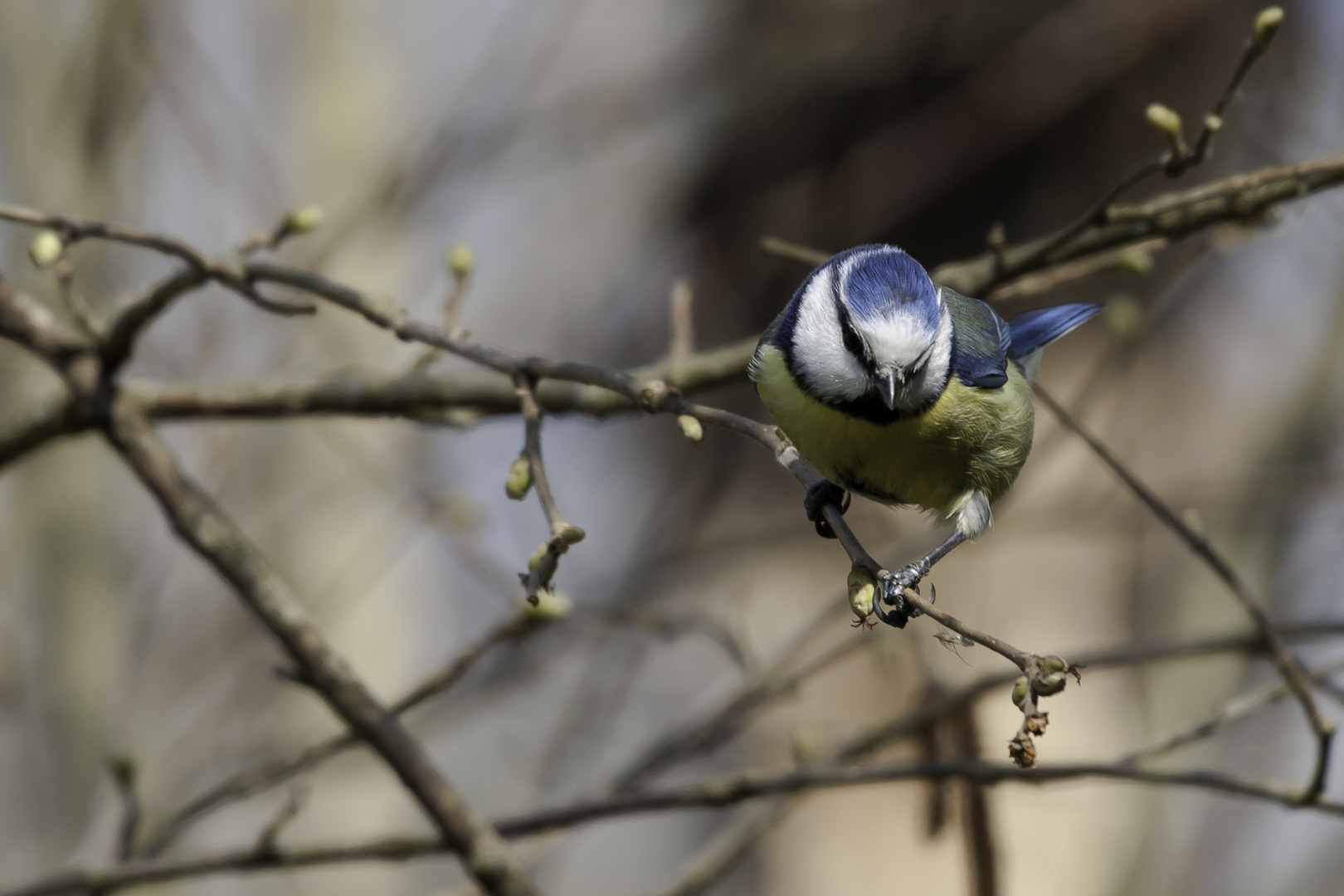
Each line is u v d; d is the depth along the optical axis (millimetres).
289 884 11508
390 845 6414
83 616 10062
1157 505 6547
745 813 8508
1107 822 12562
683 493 15273
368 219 11352
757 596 14227
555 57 13352
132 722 8984
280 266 6180
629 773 8016
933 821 6891
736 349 7246
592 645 11023
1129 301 8188
